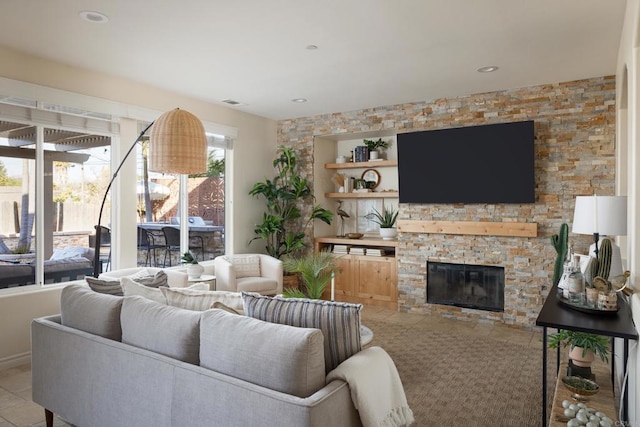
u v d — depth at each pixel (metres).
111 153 4.42
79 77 4.03
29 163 3.79
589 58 3.76
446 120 5.13
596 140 4.30
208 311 1.93
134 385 2.02
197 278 4.58
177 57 3.74
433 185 5.19
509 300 4.77
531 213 4.64
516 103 4.70
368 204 6.36
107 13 2.88
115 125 4.38
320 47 3.51
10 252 3.68
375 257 5.75
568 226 4.43
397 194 5.82
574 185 4.41
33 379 2.55
